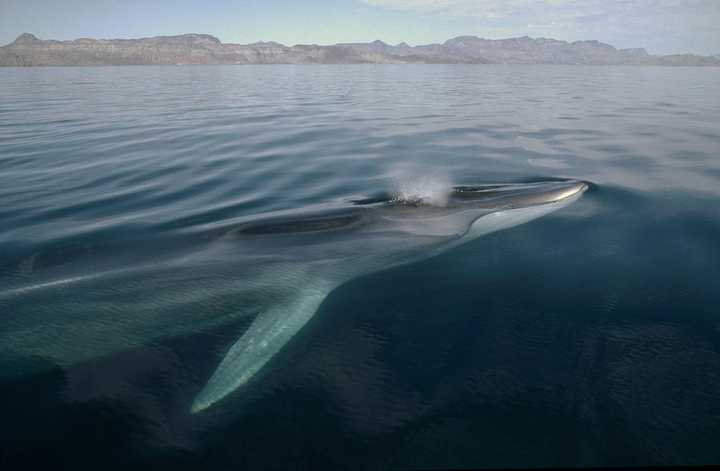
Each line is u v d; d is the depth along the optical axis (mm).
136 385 9445
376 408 8578
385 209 17188
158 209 18828
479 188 19547
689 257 13977
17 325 11062
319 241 15070
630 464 7359
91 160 27219
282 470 7445
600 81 107312
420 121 41688
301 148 29969
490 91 77500
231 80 115750
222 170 24766
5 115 46281
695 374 9156
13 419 8562
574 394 8750
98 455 7773
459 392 8891
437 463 7488
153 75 149625
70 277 13062
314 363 9812
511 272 13367
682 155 26688
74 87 88938
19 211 18766
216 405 8719
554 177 22016
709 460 7367
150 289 12602
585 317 11117
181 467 7531
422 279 13156
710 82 102438
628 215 17219
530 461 7465
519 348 10086
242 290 12812
